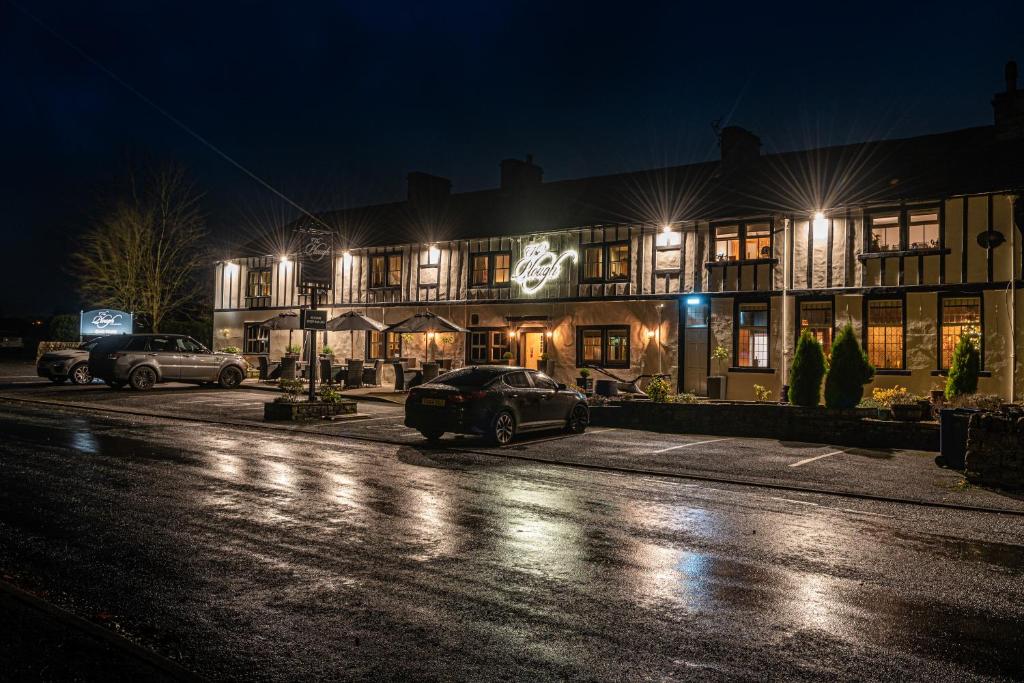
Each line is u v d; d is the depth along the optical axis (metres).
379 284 26.95
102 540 5.85
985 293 16.70
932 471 10.34
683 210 21.33
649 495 8.35
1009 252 16.47
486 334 24.48
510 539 6.26
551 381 13.91
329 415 15.77
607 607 4.68
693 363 20.56
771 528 6.90
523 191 27.30
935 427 12.46
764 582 5.26
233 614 4.40
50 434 11.84
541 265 23.28
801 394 14.45
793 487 9.07
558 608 4.64
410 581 5.09
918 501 8.33
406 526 6.61
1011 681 3.74
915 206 17.61
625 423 15.89
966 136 20.31
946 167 18.50
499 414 12.25
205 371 22.47
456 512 7.21
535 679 3.64
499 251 24.23
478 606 4.64
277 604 4.59
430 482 8.78
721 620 4.50
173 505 7.13
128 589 4.78
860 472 10.21
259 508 7.14
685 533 6.62
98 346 21.31
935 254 17.33
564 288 22.81
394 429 14.09
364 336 27.12
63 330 36.53
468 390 12.02
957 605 4.86
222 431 13.16
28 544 5.67
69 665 3.58
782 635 4.29
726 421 14.74
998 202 16.66
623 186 25.02
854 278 18.33
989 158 18.22
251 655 3.84
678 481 9.37
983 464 9.33
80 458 9.62
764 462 10.98
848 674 3.78
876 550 6.20
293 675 3.62
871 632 4.36
